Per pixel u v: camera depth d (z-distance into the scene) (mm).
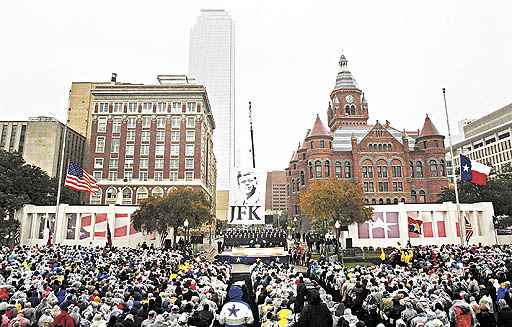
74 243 57938
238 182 48469
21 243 56625
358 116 120500
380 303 13734
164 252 36562
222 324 12406
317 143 97938
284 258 42625
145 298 13680
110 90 98562
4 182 60094
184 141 96625
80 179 49438
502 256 29312
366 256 45000
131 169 95188
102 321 10562
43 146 91500
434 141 98750
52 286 15125
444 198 79000
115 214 59812
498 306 11766
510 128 140375
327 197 51688
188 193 60656
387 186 96438
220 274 24266
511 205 70312
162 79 112562
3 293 12805
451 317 11508
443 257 30469
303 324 8789
